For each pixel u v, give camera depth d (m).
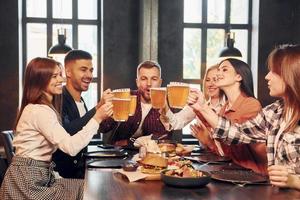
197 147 3.07
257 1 5.93
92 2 5.97
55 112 2.50
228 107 2.72
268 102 5.84
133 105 2.38
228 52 4.74
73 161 2.90
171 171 1.90
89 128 2.30
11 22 5.44
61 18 5.90
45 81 2.47
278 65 2.01
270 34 5.88
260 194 1.70
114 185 1.85
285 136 1.97
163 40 5.86
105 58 5.70
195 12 6.10
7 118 5.45
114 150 2.92
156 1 5.48
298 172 1.93
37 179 2.38
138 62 5.74
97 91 6.01
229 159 2.55
